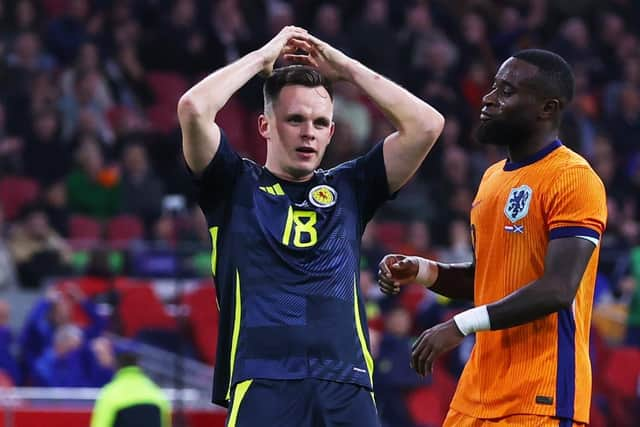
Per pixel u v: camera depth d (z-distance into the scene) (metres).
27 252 49.06
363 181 18.56
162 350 45.69
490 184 19.17
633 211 59.00
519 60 18.70
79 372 41.47
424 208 56.28
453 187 56.62
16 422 37.84
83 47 59.09
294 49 18.86
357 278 17.89
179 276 48.75
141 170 54.12
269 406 17.11
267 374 17.20
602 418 46.72
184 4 63.44
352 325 17.59
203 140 17.73
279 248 17.64
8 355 42.09
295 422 17.09
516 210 18.53
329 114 18.12
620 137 64.50
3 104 56.38
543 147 18.66
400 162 18.55
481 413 18.70
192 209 55.59
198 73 62.81
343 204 18.17
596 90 68.12
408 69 63.03
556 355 18.30
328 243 17.78
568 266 17.70
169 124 60.94
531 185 18.47
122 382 33.81
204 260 49.62
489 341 18.70
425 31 65.12
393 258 20.03
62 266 49.16
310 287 17.50
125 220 52.56
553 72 18.56
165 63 62.41
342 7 67.31
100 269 48.38
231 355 17.59
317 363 17.27
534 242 18.39
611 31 71.19
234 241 17.81
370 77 18.59
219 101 17.77
